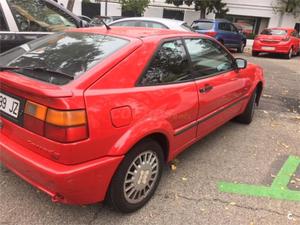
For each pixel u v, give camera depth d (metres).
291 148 5.03
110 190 2.99
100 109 2.70
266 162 4.50
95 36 3.46
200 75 4.00
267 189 3.83
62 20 6.30
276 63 15.25
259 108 7.03
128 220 3.14
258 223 3.22
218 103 4.39
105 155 2.80
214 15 29.98
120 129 2.85
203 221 3.20
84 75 2.77
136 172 3.14
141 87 3.11
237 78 4.94
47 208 3.23
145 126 3.04
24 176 2.90
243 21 31.62
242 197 3.63
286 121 6.28
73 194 2.69
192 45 3.97
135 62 3.09
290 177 4.15
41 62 3.13
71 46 3.31
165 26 9.13
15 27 5.54
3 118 3.00
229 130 5.60
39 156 2.73
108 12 29.42
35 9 5.91
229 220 3.24
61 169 2.60
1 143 2.96
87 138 2.63
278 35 17.75
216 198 3.58
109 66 2.89
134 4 26.05
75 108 2.56
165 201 3.46
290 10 29.73
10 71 3.06
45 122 2.60
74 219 3.11
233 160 4.49
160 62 3.37
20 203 3.27
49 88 2.59
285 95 8.35
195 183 3.84
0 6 5.44
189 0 27.30
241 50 19.97
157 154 3.35
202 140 5.09
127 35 3.39
